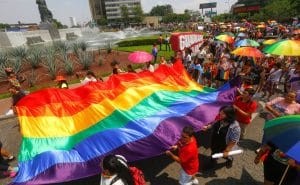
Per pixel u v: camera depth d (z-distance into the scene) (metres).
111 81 7.32
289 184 4.47
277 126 3.73
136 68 19.38
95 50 28.19
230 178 5.88
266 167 4.71
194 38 24.62
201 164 6.41
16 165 6.96
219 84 12.41
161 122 6.16
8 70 9.14
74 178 4.81
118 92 6.86
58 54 21.62
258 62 12.66
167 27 71.12
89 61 19.52
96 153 5.21
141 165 6.46
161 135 5.77
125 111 6.39
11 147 8.04
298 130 3.44
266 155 4.69
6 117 10.55
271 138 3.64
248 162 6.46
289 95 5.89
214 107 7.09
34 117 5.83
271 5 63.16
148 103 6.93
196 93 8.00
